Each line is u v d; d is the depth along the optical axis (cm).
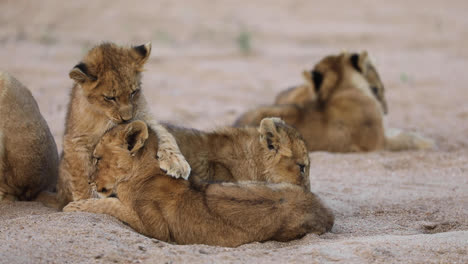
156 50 3528
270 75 3020
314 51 3678
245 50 3562
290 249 855
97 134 1122
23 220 935
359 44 3900
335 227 1027
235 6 4628
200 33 4050
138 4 4450
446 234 912
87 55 1159
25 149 1134
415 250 839
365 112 1681
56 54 3228
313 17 4462
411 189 1302
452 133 1922
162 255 810
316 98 1711
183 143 1116
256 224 903
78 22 4094
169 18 4269
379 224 1052
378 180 1386
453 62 3400
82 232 872
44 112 2078
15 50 3300
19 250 805
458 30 4200
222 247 868
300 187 988
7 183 1145
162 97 2447
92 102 1116
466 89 2703
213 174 1103
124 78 1127
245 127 1166
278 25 4250
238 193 924
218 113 2205
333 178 1407
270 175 1098
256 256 820
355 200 1214
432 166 1510
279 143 1089
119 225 932
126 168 989
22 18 4062
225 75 2966
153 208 935
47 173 1193
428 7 4694
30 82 2570
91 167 1077
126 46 1197
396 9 4603
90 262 788
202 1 4641
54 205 1153
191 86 2708
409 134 1758
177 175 955
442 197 1224
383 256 815
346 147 1675
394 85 2811
